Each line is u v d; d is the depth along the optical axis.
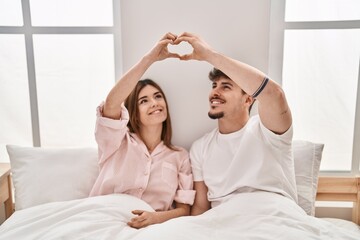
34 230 1.07
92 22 1.48
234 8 1.40
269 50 1.47
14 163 1.40
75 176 1.38
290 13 1.45
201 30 1.42
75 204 1.18
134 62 1.45
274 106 1.13
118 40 1.49
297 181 1.38
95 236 1.01
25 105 1.56
